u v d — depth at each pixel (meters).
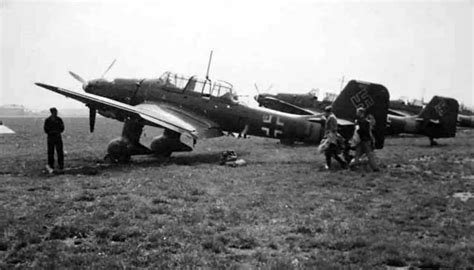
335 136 12.09
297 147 20.20
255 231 6.05
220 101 15.38
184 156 15.64
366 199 8.09
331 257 4.97
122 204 7.52
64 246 5.33
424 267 4.75
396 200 8.02
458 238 5.67
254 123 15.35
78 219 6.46
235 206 7.48
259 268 4.62
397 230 6.07
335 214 6.98
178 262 4.78
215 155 15.95
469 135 34.22
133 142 13.49
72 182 9.77
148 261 4.82
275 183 9.85
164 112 14.51
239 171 11.68
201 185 9.50
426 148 20.30
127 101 16.16
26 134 31.94
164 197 8.24
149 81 16.06
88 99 12.73
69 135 29.66
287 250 5.31
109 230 5.97
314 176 10.82
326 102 28.05
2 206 7.36
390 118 23.83
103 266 4.64
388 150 19.06
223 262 4.80
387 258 4.90
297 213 7.07
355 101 13.80
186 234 5.81
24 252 5.04
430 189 9.13
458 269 4.61
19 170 11.65
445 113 23.03
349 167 12.17
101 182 9.73
